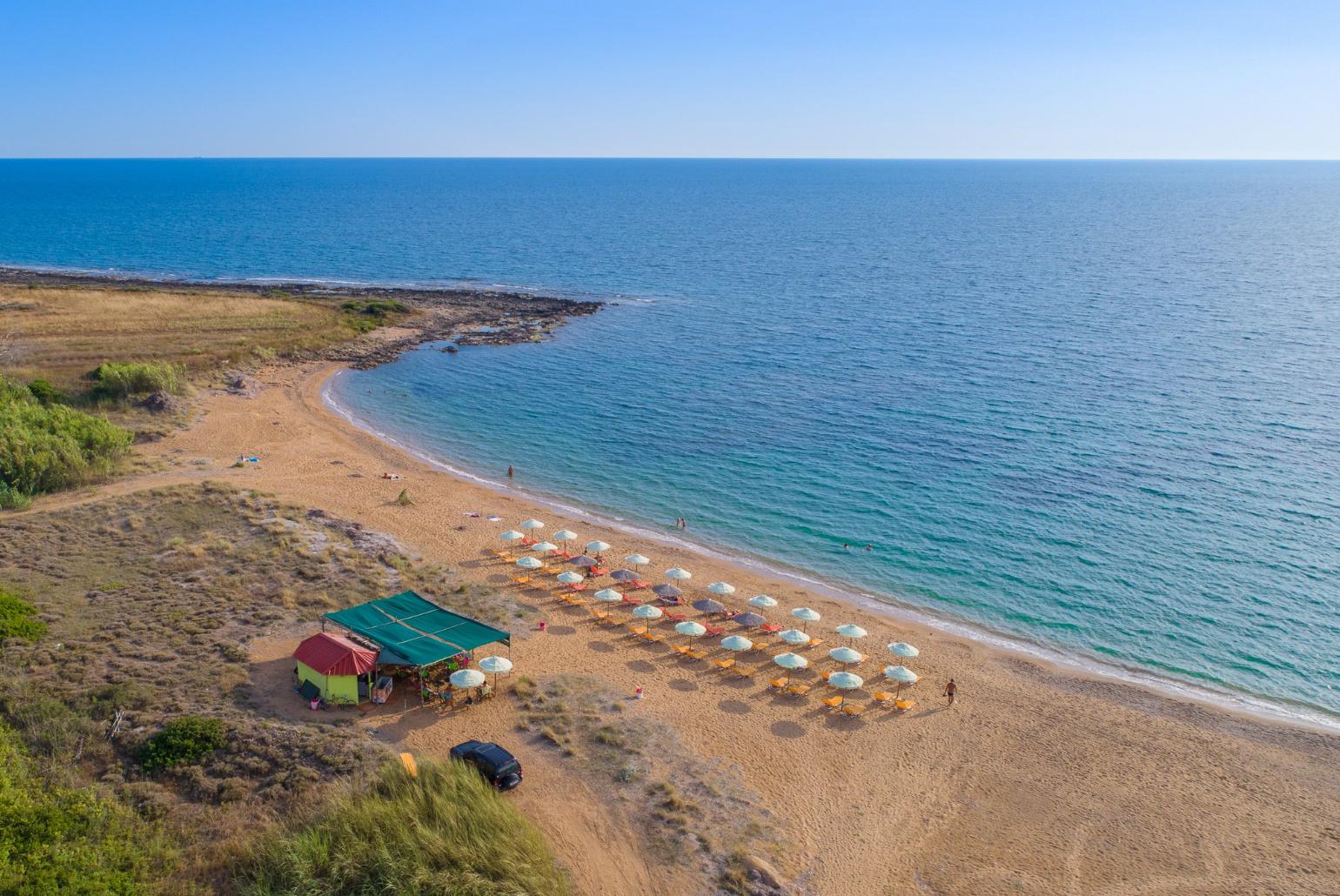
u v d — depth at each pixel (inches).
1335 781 1379.2
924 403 3491.6
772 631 1791.3
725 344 4547.2
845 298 5807.1
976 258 7632.9
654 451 3014.3
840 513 2488.9
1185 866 1165.7
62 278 5723.4
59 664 1368.1
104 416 2910.9
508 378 3929.6
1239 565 2154.3
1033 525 2390.5
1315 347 4266.7
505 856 976.3
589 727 1368.1
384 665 1414.9
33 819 964.0
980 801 1288.1
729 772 1299.2
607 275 6702.8
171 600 1637.6
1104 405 3412.9
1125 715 1552.7
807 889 1062.4
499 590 1897.1
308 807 1067.9
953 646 1792.6
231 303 4672.7
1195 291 5895.7
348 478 2608.3
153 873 948.6
